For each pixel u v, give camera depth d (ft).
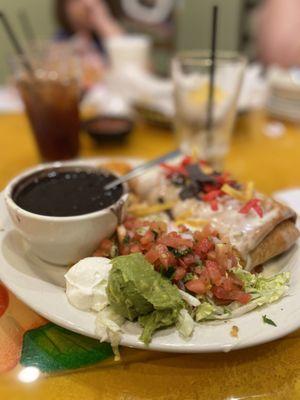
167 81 1.73
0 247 0.89
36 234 0.84
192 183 1.03
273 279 0.82
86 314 0.73
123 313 0.72
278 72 1.82
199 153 1.34
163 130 1.69
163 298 0.70
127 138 1.58
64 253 0.87
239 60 1.35
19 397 0.66
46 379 0.69
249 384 0.70
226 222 0.91
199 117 1.36
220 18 3.22
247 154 1.48
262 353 0.75
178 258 0.80
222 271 0.80
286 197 1.17
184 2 3.18
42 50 1.57
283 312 0.74
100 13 2.91
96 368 0.71
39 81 1.31
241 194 0.96
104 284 0.75
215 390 0.69
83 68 1.96
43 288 0.79
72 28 2.94
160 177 1.10
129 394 0.68
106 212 0.85
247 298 0.76
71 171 1.01
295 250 0.93
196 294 0.77
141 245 0.85
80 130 1.51
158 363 0.73
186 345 0.67
